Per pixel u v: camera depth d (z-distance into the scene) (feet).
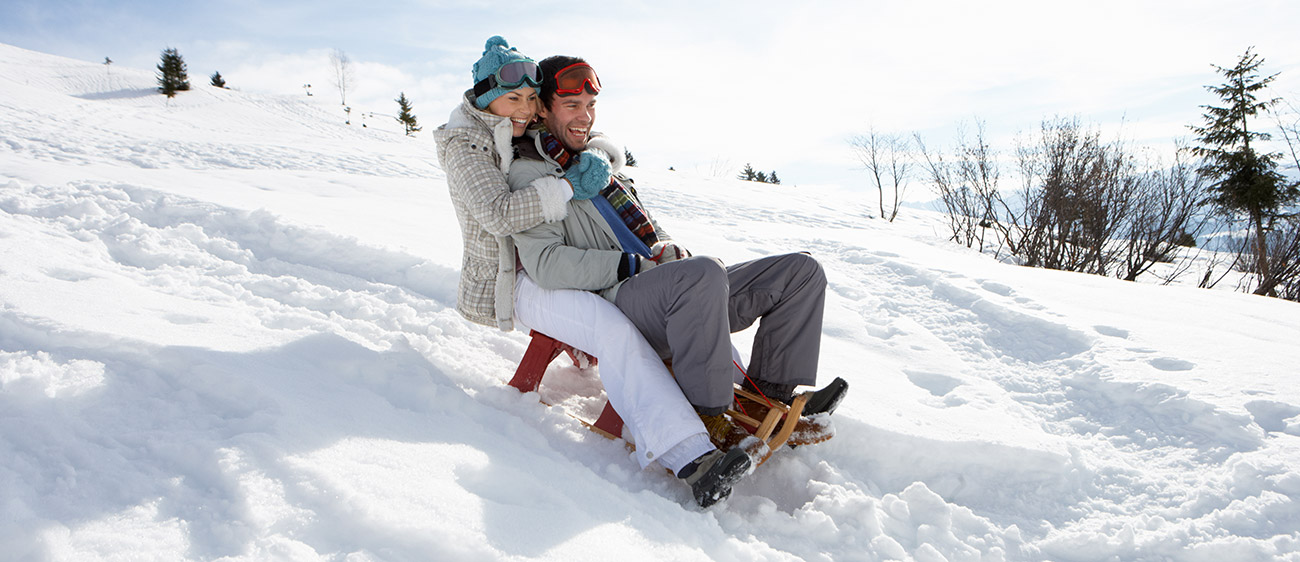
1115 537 6.48
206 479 4.84
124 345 6.57
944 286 15.34
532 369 7.81
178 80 132.16
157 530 4.26
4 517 4.15
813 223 49.08
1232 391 8.91
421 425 6.25
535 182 6.97
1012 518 7.08
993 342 12.22
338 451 5.37
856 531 6.29
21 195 13.17
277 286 10.57
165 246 11.66
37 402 5.45
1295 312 14.71
